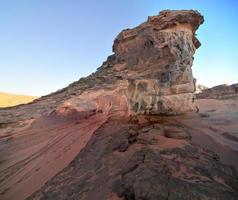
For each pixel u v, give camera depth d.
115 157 12.69
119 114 19.59
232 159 14.10
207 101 43.06
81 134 17.67
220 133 20.19
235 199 8.45
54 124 20.61
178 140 14.86
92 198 9.66
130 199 8.70
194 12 22.39
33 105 26.62
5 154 17.55
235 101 40.59
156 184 8.68
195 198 8.11
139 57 22.89
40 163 15.20
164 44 20.62
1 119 22.69
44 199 10.77
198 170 10.70
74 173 12.45
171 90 20.45
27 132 20.05
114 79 23.86
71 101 22.58
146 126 16.88
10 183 13.87
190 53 22.17
